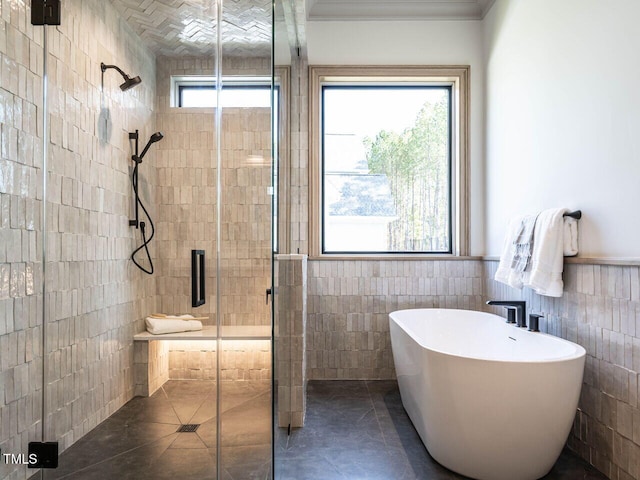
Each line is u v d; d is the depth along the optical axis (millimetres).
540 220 2088
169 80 1864
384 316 3068
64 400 1692
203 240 1793
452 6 3100
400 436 2141
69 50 1834
